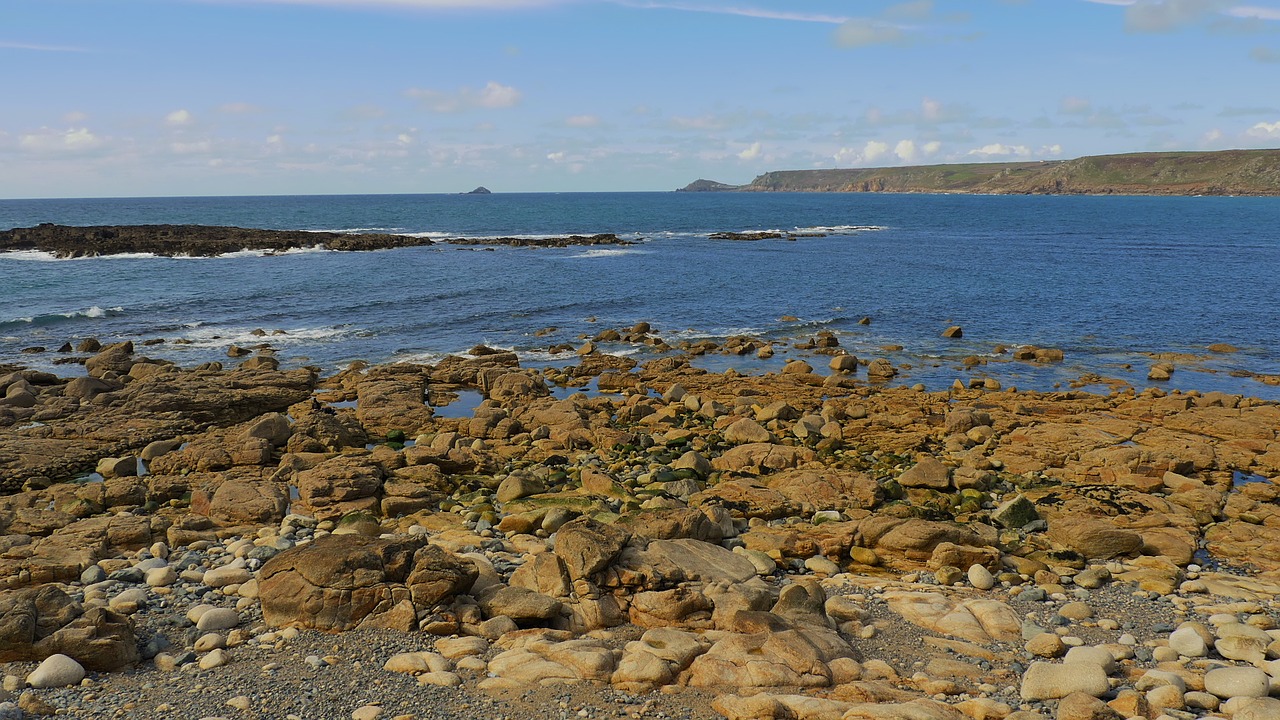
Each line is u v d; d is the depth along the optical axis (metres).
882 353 45.47
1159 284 71.88
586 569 14.34
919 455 26.22
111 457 25.61
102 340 46.28
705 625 13.60
